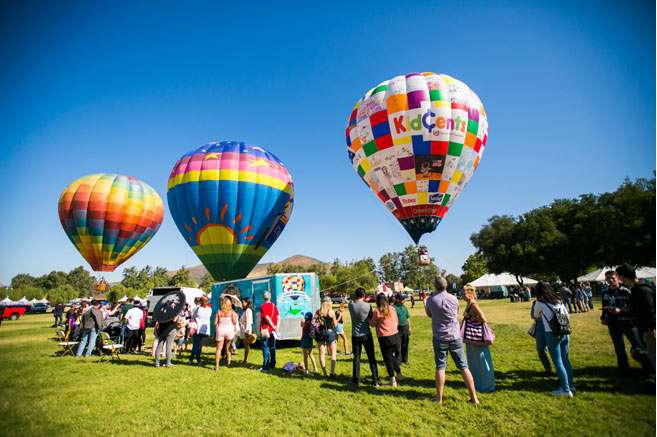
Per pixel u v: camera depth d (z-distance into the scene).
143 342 11.77
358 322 6.52
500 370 7.00
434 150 14.29
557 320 5.45
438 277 5.62
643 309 4.95
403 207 15.20
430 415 4.95
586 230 35.44
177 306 8.82
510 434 4.29
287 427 4.73
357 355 6.50
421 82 14.59
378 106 14.89
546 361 6.57
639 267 30.39
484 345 5.91
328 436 4.42
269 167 19.02
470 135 14.52
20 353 11.00
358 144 15.86
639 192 32.81
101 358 9.98
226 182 17.86
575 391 5.50
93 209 22.12
